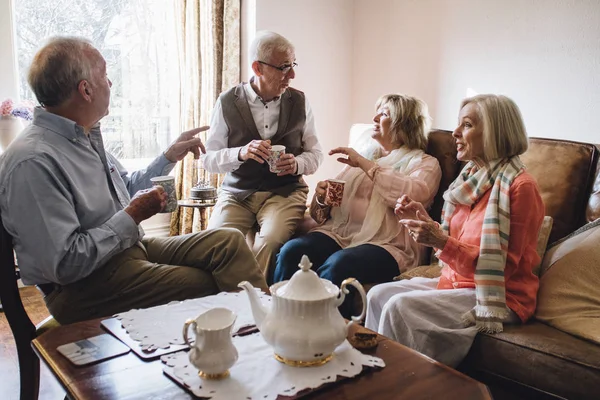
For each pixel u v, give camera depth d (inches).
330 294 42.2
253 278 70.6
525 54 109.1
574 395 51.7
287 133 101.0
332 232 90.7
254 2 126.3
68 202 59.4
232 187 101.8
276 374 41.3
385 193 84.7
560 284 62.3
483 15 115.2
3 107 103.7
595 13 97.7
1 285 58.2
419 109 90.4
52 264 57.0
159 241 74.5
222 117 100.7
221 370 39.9
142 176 81.0
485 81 117.0
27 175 57.2
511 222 61.8
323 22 139.1
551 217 72.1
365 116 146.7
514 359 56.0
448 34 122.7
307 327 41.2
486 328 58.7
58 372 42.0
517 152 65.2
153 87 135.7
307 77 138.9
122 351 45.1
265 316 43.3
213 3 125.9
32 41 120.0
